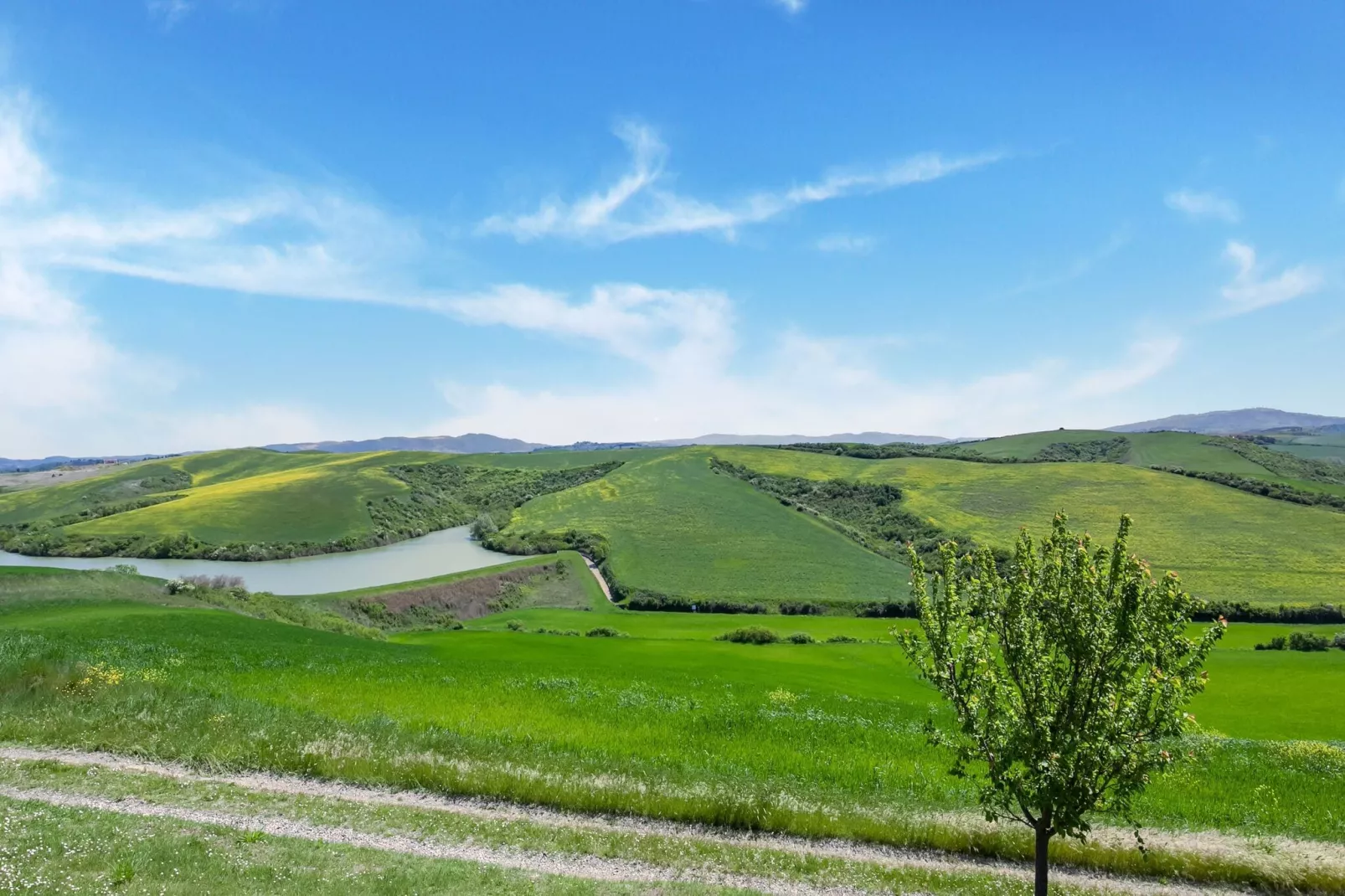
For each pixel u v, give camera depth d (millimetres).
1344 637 78438
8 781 14844
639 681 36844
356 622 80438
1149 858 15195
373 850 13062
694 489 172625
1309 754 28406
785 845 15391
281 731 19281
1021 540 11336
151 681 23406
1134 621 9891
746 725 26031
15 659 22969
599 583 119750
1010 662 10836
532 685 31766
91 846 11461
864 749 23906
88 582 55594
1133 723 10016
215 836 12812
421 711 24391
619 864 13766
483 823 15016
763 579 115188
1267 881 14836
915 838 15820
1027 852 15508
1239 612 94438
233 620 49625
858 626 90188
